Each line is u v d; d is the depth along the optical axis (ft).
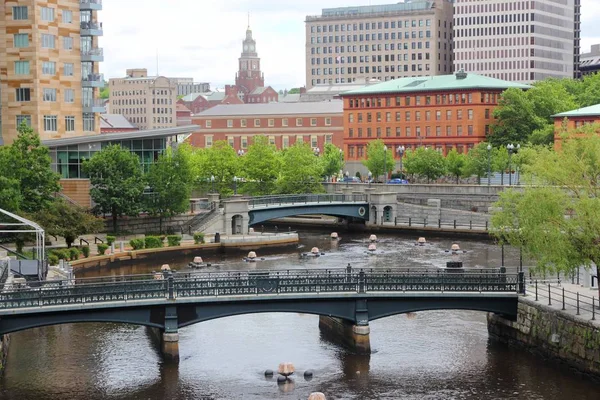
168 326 187.83
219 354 195.72
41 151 321.93
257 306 192.24
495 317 205.46
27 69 402.52
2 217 289.33
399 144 609.42
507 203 199.82
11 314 176.76
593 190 191.93
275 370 183.83
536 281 197.98
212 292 191.93
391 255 336.29
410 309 197.36
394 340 205.57
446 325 218.79
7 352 196.03
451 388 171.83
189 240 357.82
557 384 172.35
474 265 305.94
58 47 412.36
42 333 214.07
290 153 460.14
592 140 198.08
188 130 407.03
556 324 183.32
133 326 221.05
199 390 172.14
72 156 374.84
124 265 318.04
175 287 189.37
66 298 182.80
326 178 547.08
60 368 185.78
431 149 509.35
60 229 302.25
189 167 396.57
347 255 337.72
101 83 429.38
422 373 181.16
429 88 590.55
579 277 221.46
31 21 400.06
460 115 580.71
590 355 172.55
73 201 355.77
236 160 458.50
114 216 365.81
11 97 404.57
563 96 581.12
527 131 546.26
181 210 375.86
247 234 377.09
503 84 581.53
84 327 219.82
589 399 163.84
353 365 187.32
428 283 197.47
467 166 479.41
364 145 626.64
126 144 392.47
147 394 170.09
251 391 171.53
